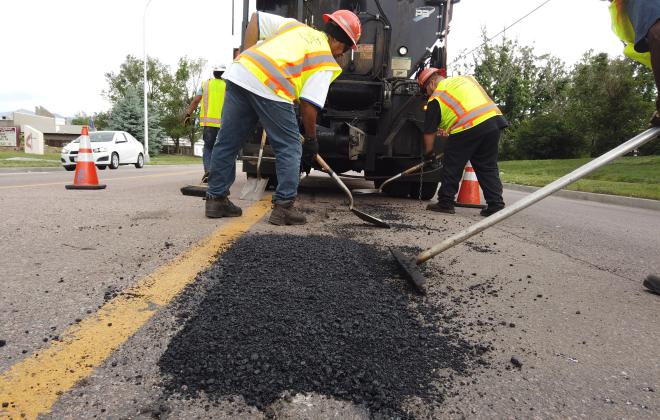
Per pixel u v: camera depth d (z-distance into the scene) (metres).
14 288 1.98
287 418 1.16
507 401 1.31
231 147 3.77
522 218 5.21
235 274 2.23
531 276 2.61
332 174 3.88
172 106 47.16
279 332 1.62
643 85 27.12
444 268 2.66
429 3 6.15
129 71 47.28
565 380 1.44
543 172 17.80
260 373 1.35
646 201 7.93
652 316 2.05
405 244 3.21
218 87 6.19
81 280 2.11
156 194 5.89
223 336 1.56
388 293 2.12
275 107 3.41
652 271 2.89
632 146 2.12
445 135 5.97
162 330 1.60
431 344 1.63
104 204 4.70
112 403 1.19
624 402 1.33
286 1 5.94
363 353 1.52
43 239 2.91
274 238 3.04
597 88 26.56
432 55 6.41
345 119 5.89
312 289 2.08
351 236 3.40
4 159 15.30
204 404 1.20
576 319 1.97
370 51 5.90
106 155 14.72
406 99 5.84
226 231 3.30
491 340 1.71
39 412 1.15
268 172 5.75
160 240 2.96
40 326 1.61
